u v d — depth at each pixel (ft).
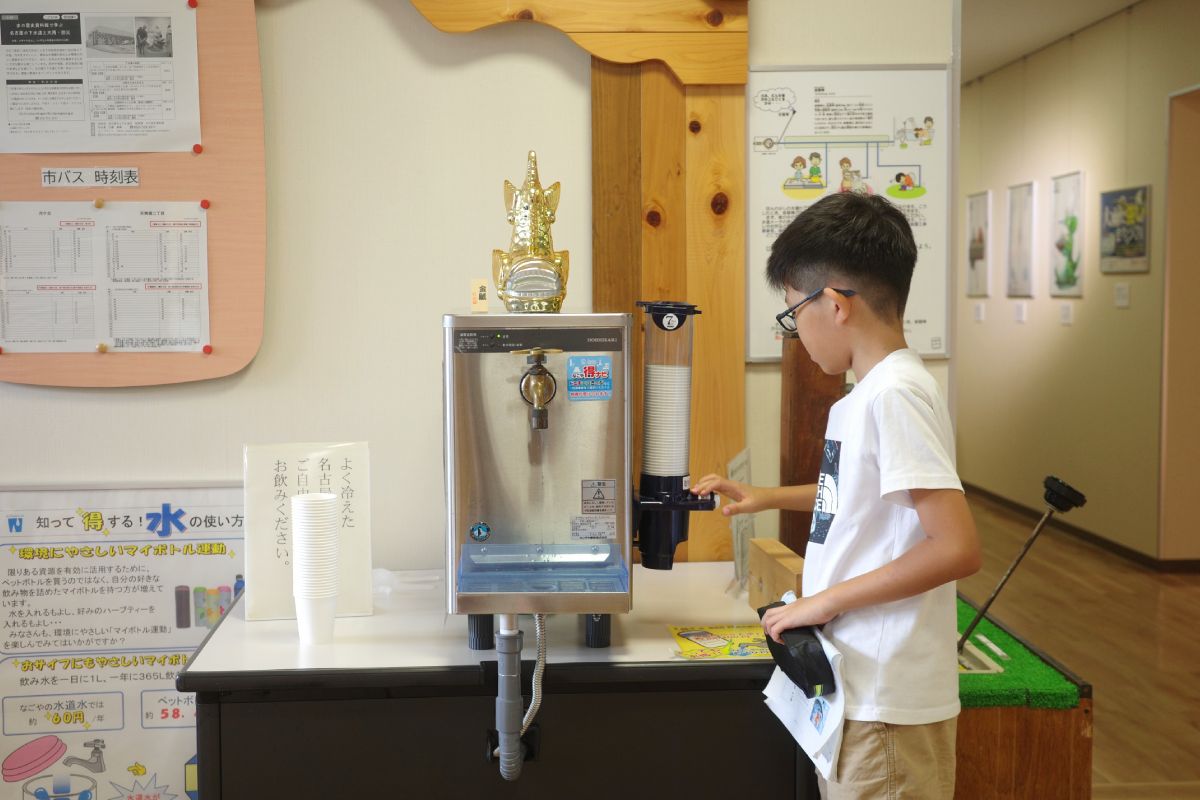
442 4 6.97
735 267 7.29
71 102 6.91
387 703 5.37
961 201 23.89
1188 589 15.47
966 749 6.08
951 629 4.92
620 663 5.38
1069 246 18.80
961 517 4.45
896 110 7.37
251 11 6.93
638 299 7.28
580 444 5.23
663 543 5.63
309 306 7.24
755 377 7.49
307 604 5.66
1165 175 15.96
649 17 7.06
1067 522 19.03
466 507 5.22
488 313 5.47
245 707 5.33
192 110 6.96
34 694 7.27
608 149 7.20
